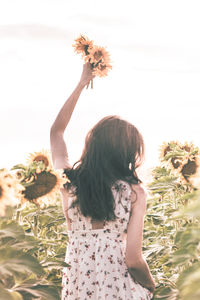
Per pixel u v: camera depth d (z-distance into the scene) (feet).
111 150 7.85
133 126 8.07
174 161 11.53
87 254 7.80
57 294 7.12
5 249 6.82
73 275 7.97
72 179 8.23
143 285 7.76
